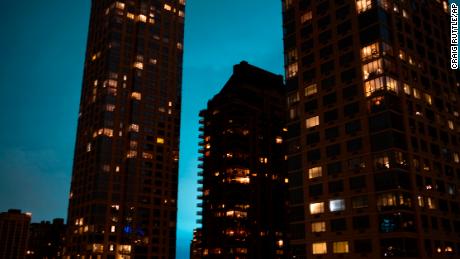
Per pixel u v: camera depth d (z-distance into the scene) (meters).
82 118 178.88
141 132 169.00
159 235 162.25
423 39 85.19
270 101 175.50
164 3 192.75
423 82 81.00
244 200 153.50
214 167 162.50
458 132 84.62
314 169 79.31
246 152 160.62
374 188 69.75
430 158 75.62
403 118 73.31
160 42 185.62
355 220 70.69
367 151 72.19
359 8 80.50
